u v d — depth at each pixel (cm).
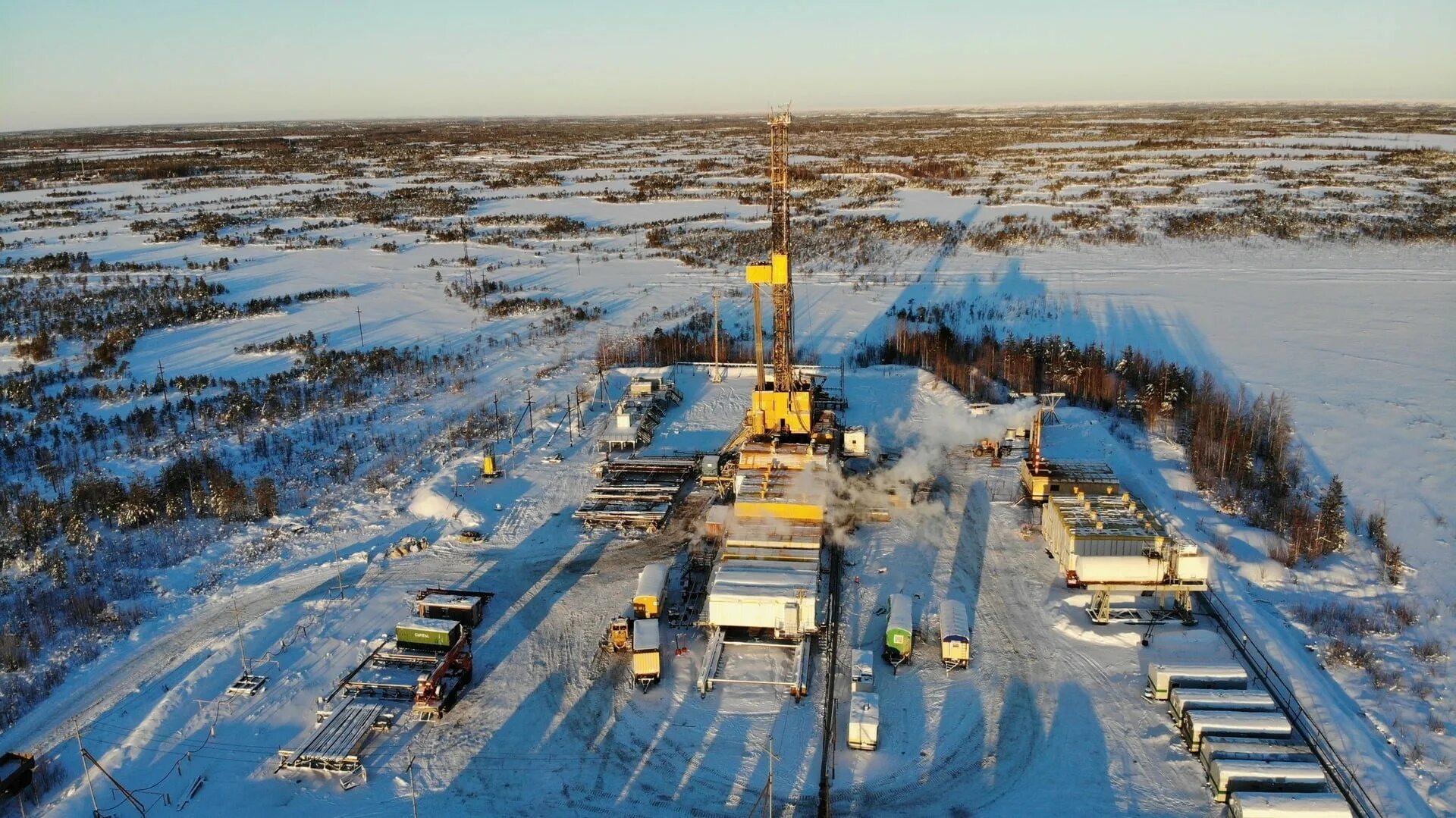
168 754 3119
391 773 3038
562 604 4041
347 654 3675
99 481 5100
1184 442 5722
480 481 5266
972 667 3528
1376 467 5269
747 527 4259
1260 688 3278
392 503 5047
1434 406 6128
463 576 4284
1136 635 3653
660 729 3234
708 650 3566
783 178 4938
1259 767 2805
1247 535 4506
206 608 4044
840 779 2970
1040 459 4972
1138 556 3794
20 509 4816
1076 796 2878
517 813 2859
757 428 5181
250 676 3500
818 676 3503
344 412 6419
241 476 5375
